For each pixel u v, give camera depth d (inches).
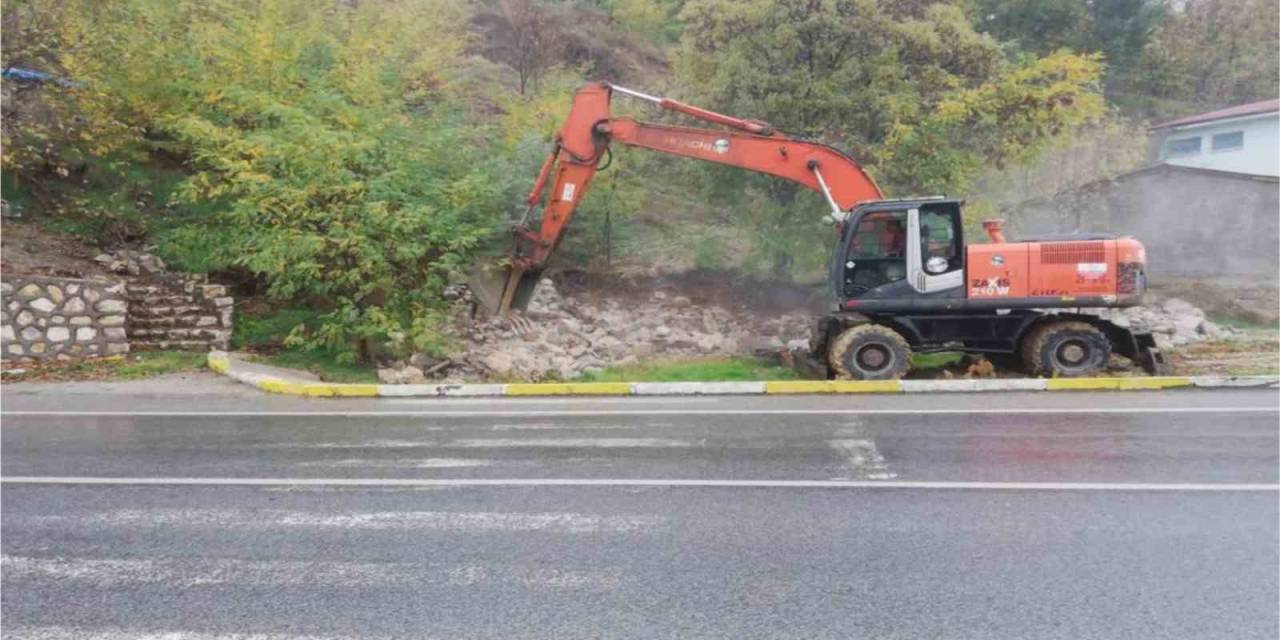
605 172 637.9
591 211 660.7
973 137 629.6
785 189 653.9
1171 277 705.6
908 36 618.8
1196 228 726.5
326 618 151.3
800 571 169.9
